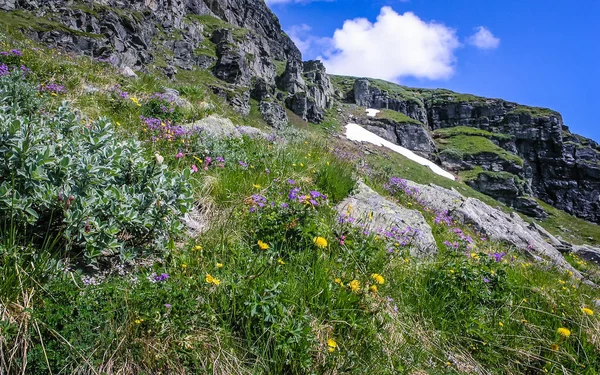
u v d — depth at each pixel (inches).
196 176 205.5
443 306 156.2
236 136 353.1
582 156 4579.2
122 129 243.8
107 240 112.4
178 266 121.3
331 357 105.5
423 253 219.6
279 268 132.0
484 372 134.3
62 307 87.8
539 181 4505.4
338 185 256.1
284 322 105.1
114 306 94.0
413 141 3924.7
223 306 108.2
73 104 273.1
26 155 109.0
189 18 3371.1
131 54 2005.4
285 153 300.2
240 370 97.1
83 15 1818.4
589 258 660.1
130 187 126.3
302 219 159.0
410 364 120.0
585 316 175.5
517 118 4670.3
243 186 208.7
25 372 80.5
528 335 159.5
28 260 100.3
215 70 2906.0
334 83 5064.0
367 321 120.4
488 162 3826.3
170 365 91.7
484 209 564.4
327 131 3447.3
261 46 3779.5
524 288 198.2
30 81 289.3
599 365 149.9
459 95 5132.9
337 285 131.0
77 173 115.2
